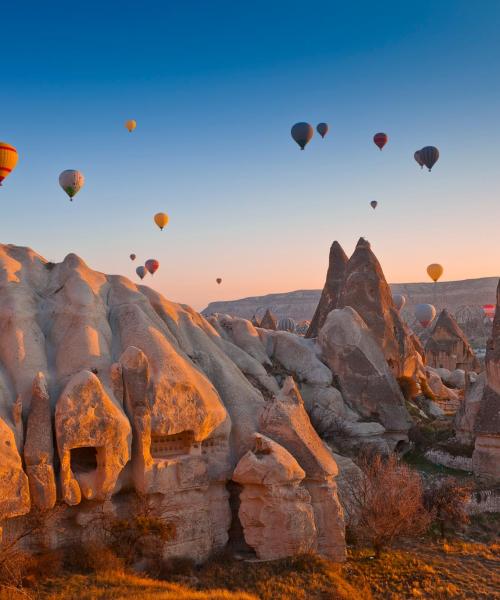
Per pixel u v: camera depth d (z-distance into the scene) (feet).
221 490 71.72
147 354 71.56
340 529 71.41
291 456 70.28
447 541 80.64
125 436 63.41
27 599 53.31
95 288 78.28
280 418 74.23
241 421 75.87
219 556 67.97
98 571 59.36
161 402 67.72
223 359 84.33
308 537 68.28
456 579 69.00
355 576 67.82
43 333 71.87
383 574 68.95
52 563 58.54
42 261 81.20
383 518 72.79
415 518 76.84
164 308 84.17
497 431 100.73
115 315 76.89
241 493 69.87
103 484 62.18
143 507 64.49
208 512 69.77
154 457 68.39
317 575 65.21
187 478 67.67
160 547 64.23
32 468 59.11
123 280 82.33
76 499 61.00
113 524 62.75
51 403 63.98
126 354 67.67
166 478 66.49
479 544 80.18
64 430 60.75
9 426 60.23
